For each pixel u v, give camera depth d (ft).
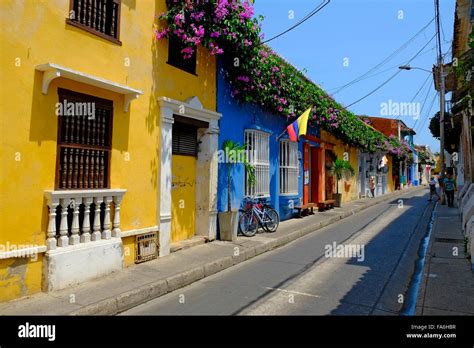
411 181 146.61
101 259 19.40
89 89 18.90
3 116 15.37
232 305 16.92
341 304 16.96
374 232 36.83
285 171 42.75
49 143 17.13
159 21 24.03
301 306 16.70
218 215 30.01
